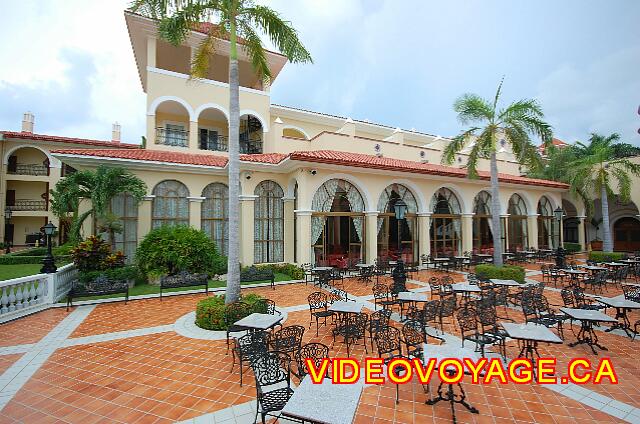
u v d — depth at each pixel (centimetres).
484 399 481
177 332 771
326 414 305
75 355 638
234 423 418
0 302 855
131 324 831
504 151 2672
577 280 1240
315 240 1580
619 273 1284
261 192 1659
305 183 1485
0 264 1734
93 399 477
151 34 1828
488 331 647
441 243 1966
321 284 1266
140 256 1312
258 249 1638
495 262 1462
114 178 1290
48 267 1042
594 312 682
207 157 1800
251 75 2412
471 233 2022
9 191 2661
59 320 866
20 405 462
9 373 561
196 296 1147
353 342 693
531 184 2202
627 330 769
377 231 1688
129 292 1173
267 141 2147
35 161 2686
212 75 2417
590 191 2531
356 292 1211
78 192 1252
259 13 945
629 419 431
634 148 2598
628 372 570
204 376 548
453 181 1945
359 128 2550
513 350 665
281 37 987
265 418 427
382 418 435
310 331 780
